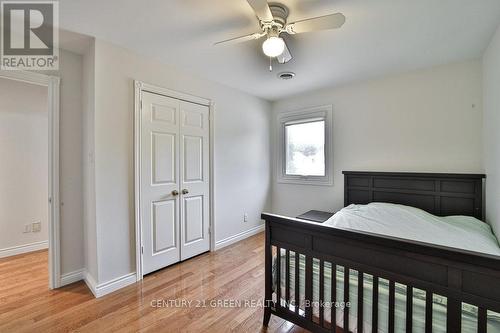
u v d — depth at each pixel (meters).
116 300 1.96
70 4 1.54
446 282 0.99
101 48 2.02
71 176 2.22
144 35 1.95
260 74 2.80
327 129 3.40
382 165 2.94
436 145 2.59
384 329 1.18
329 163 3.39
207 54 2.29
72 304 1.90
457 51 2.22
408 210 2.30
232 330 1.63
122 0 1.50
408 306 1.08
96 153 2.00
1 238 2.82
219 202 3.15
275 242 1.58
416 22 1.74
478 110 2.36
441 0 1.50
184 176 2.72
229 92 3.27
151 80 2.38
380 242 1.13
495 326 0.97
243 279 2.33
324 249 1.35
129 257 2.23
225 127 3.22
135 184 2.25
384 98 2.91
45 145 3.11
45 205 3.12
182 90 2.66
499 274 0.88
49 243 2.12
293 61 2.44
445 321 1.04
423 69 2.65
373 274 1.17
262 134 3.85
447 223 2.07
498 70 1.81
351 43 2.05
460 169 2.46
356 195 3.07
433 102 2.61
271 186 4.04
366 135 3.06
